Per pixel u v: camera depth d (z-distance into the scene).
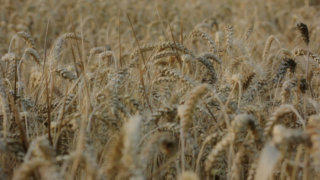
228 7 10.54
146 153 1.78
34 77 3.51
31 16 9.02
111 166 1.71
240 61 3.73
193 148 2.26
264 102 3.15
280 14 9.95
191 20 8.70
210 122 2.70
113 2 10.67
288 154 2.01
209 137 2.13
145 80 3.28
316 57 3.43
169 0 11.88
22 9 10.30
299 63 4.12
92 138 2.40
